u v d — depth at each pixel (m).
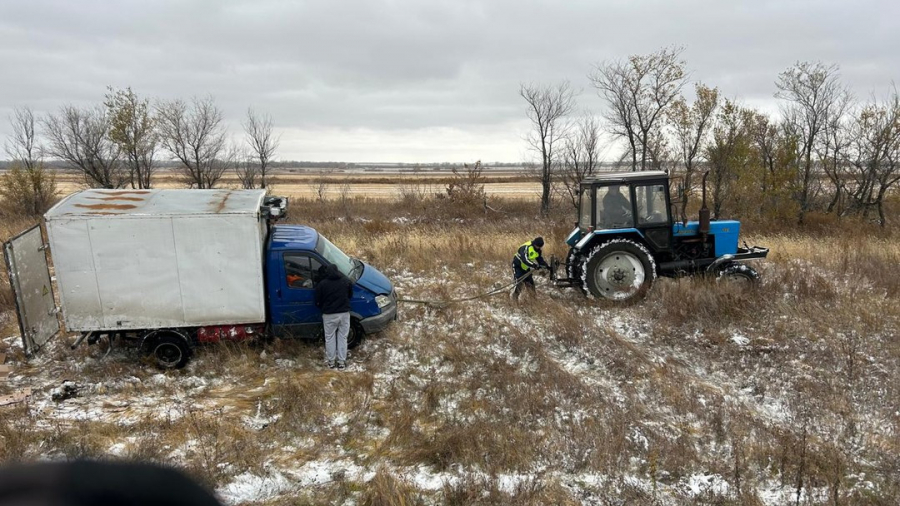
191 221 7.20
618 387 7.19
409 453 5.55
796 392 7.00
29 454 5.10
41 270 7.73
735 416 6.34
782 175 20.36
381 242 14.70
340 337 7.61
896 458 5.55
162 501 1.41
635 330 9.07
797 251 13.77
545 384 7.07
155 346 7.45
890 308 9.48
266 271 7.77
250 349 7.87
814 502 4.91
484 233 17.28
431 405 6.58
